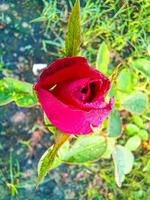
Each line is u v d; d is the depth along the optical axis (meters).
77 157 0.25
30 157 0.30
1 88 0.25
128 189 0.30
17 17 0.30
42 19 0.30
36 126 0.30
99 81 0.15
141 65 0.27
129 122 0.30
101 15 0.31
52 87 0.16
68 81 0.15
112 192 0.30
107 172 0.30
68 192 0.30
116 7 0.31
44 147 0.30
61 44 0.30
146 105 0.26
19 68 0.30
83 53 0.30
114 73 0.20
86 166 0.30
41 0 0.30
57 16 0.31
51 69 0.15
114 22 0.31
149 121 0.30
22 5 0.30
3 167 0.30
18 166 0.30
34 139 0.30
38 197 0.30
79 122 0.16
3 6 0.30
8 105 0.30
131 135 0.30
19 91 0.25
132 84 0.27
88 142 0.25
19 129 0.30
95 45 0.30
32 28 0.30
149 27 0.31
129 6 0.31
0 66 0.30
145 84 0.30
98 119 0.16
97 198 0.30
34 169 0.30
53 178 0.30
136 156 0.30
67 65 0.15
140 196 0.30
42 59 0.30
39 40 0.30
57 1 0.31
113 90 0.26
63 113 0.16
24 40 0.30
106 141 0.26
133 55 0.31
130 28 0.31
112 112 0.26
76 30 0.17
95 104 0.15
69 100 0.15
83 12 0.30
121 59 0.31
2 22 0.30
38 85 0.16
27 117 0.30
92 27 0.30
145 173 0.30
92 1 0.31
